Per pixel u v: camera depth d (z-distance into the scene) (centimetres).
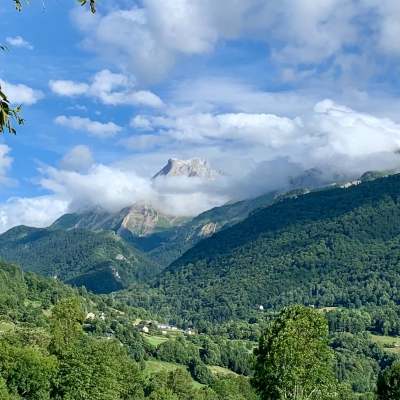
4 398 7619
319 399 5675
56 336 10444
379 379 7581
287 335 5616
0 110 1065
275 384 5544
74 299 11100
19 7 1114
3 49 1056
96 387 8056
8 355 8475
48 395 8231
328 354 5794
